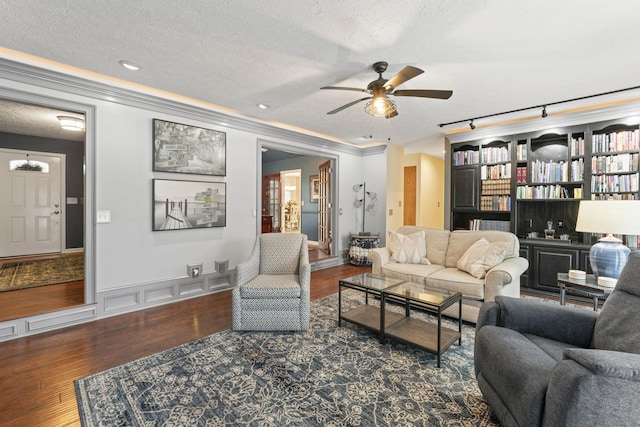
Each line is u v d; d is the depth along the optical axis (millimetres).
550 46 2281
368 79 2900
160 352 2395
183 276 3686
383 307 2559
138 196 3305
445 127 4703
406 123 4453
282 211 8977
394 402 1814
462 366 2219
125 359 2289
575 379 1104
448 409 1754
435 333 2529
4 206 5461
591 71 2693
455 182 4945
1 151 5402
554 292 3930
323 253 6316
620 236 3650
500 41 2219
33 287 3680
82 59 2535
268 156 8609
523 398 1305
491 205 4609
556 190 4066
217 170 3924
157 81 2982
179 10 1888
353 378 2059
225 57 2488
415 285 2836
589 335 1693
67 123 4332
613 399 1072
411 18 1960
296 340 2613
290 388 1944
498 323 1885
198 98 3445
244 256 4273
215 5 1841
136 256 3312
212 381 2012
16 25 2045
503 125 4379
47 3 1813
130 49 2367
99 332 2762
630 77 2820
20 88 2580
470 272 3113
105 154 3074
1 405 1770
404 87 3057
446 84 2980
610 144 3676
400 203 6449
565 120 3912
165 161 3469
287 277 3133
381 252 3785
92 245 3021
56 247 5941
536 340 1732
